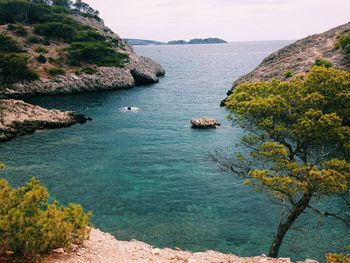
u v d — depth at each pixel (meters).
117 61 136.25
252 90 22.02
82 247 15.50
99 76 119.19
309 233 27.98
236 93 22.42
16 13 155.12
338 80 18.88
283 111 19.92
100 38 163.00
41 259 12.82
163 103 90.62
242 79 99.31
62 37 148.00
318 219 29.80
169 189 37.12
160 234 28.22
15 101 66.50
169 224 29.94
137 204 33.62
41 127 62.69
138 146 52.97
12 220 12.27
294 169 17.50
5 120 59.16
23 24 153.50
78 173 41.66
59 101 93.69
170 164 44.84
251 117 21.09
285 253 25.47
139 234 28.16
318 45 100.50
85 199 34.56
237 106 21.28
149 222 30.23
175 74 168.00
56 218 13.66
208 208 32.88
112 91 114.38
